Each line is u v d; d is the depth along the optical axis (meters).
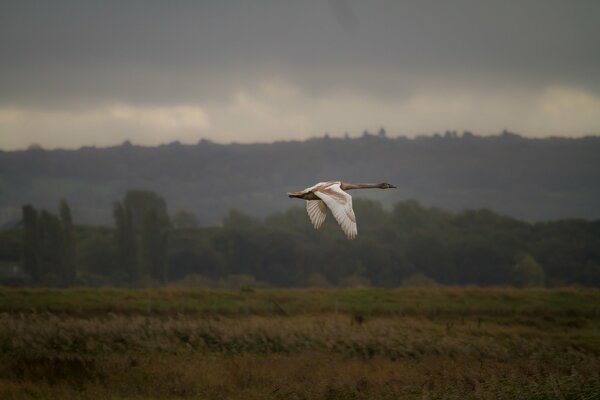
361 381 27.52
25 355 31.83
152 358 32.34
